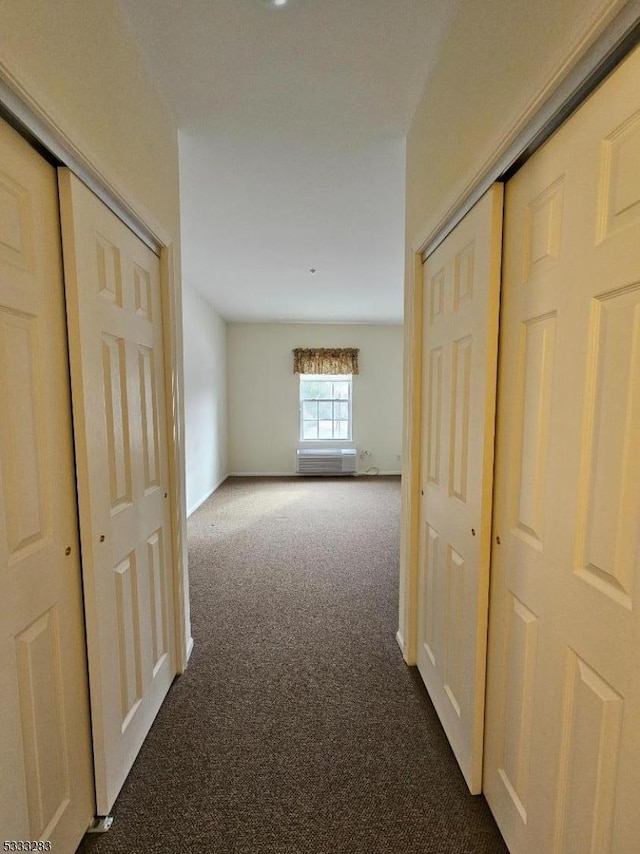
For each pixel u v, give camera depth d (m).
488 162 1.07
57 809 1.04
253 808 1.26
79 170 1.08
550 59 0.79
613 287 0.74
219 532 3.90
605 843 0.77
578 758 0.84
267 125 1.80
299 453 6.53
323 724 1.59
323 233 2.99
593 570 0.80
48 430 1.01
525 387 1.04
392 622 2.33
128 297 1.38
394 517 4.41
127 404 1.37
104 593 1.21
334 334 6.66
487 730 1.26
